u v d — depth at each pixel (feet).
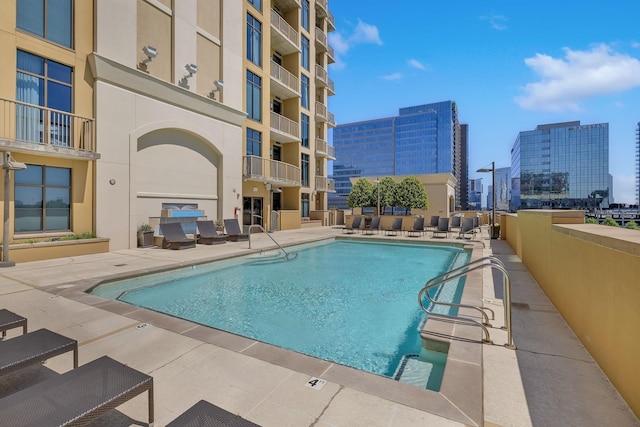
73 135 30.83
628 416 7.23
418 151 421.59
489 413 7.32
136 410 7.48
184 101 41.81
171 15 40.93
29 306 15.35
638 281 7.15
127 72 34.73
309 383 8.63
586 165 389.39
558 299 14.74
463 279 24.73
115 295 20.27
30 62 28.30
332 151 100.07
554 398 7.92
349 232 60.49
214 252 33.27
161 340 11.50
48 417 5.40
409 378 10.66
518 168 439.22
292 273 27.50
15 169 25.50
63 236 30.40
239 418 5.61
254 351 10.64
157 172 39.60
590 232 10.39
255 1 59.77
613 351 8.46
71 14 31.04
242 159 55.06
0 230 26.68
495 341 11.41
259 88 61.05
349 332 14.79
